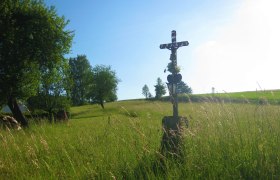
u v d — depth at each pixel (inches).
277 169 198.8
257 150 221.9
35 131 453.7
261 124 272.1
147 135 314.3
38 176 262.2
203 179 204.7
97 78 4104.3
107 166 250.7
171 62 321.1
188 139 260.8
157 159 244.5
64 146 350.6
